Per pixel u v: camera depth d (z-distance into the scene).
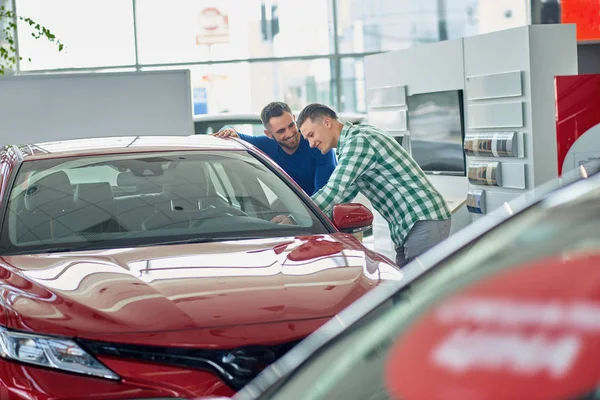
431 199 4.77
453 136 7.80
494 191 7.29
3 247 3.41
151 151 4.01
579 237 1.28
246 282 2.93
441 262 1.48
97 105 8.63
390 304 1.50
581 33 10.69
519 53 6.88
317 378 1.48
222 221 3.62
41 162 3.90
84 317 2.71
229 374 2.64
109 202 3.67
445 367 1.24
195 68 17.31
